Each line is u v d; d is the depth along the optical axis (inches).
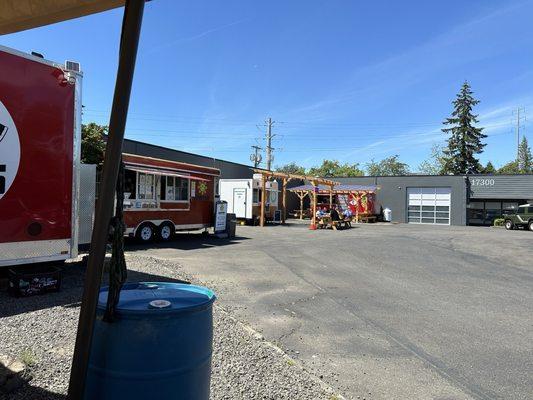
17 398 128.8
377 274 426.6
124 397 88.3
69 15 143.6
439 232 1008.2
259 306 282.0
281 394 151.1
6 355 156.1
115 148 89.7
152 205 617.9
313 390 156.9
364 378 177.3
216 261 461.7
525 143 3385.8
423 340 228.4
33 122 262.1
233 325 227.0
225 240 695.7
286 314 266.4
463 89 2284.7
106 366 89.1
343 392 163.5
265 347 197.5
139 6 89.4
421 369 189.0
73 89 283.3
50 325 200.7
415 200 1528.1
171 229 652.7
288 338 222.2
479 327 255.1
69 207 281.4
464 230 1118.4
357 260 513.7
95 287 88.3
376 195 1581.0
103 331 90.5
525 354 210.8
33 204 262.2
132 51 89.9
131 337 88.7
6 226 250.2
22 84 256.8
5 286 270.1
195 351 94.5
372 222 1519.4
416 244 703.7
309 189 1475.1
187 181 679.1
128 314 88.7
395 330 244.1
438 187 1494.8
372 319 264.5
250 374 165.2
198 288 108.7
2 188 248.4
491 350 215.6
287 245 642.2
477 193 1459.2
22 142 257.1
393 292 345.4
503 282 405.4
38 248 265.3
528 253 618.5
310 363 190.7
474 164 2284.7
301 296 316.5
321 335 229.8
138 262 401.4
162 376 89.6
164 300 96.4
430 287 371.6
